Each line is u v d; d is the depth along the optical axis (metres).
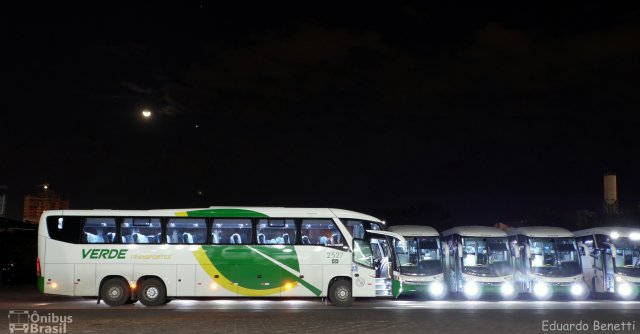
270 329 16.84
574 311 22.23
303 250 25.41
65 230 25.12
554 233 31.23
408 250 30.39
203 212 25.62
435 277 29.75
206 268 25.12
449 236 32.78
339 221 25.75
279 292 25.14
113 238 25.20
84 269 24.86
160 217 25.48
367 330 16.69
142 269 24.98
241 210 25.75
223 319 19.30
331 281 25.27
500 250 30.75
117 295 24.83
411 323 18.27
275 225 25.64
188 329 16.81
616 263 30.95
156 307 24.17
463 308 23.70
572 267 30.58
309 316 20.27
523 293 33.97
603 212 58.94
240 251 25.30
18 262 45.53
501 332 16.38
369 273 25.36
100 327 17.22
